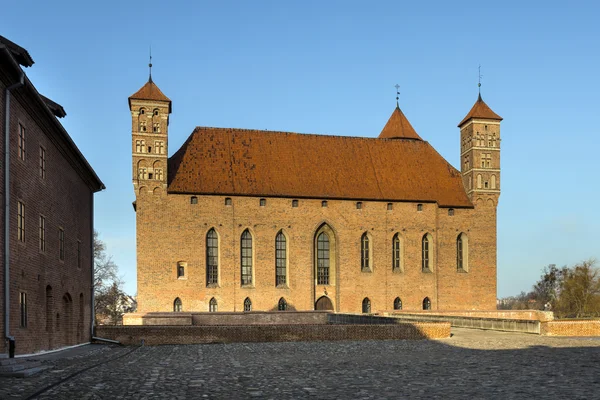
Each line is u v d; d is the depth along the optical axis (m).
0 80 24.48
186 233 73.69
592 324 40.94
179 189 74.00
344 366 23.77
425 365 23.64
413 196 82.38
